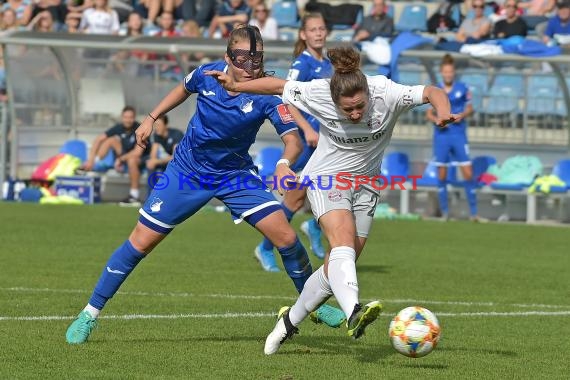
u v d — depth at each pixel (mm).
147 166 44812
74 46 43875
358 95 14773
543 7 51812
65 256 28453
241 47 15945
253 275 25516
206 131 16484
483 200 44406
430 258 30016
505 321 19734
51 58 46562
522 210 43875
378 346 17047
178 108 46188
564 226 40781
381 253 31094
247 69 15953
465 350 16781
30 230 34688
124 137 45500
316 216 15828
